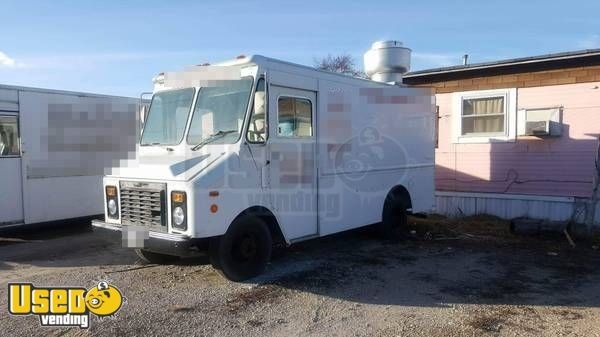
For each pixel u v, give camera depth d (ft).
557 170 33.19
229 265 19.10
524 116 34.19
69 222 34.94
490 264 23.27
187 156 19.74
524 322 15.99
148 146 21.59
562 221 30.09
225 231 18.39
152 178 18.53
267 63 20.01
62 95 31.68
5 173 29.53
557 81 32.83
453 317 16.44
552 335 14.97
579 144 32.30
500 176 35.50
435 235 30.14
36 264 23.44
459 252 25.72
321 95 22.91
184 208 17.39
